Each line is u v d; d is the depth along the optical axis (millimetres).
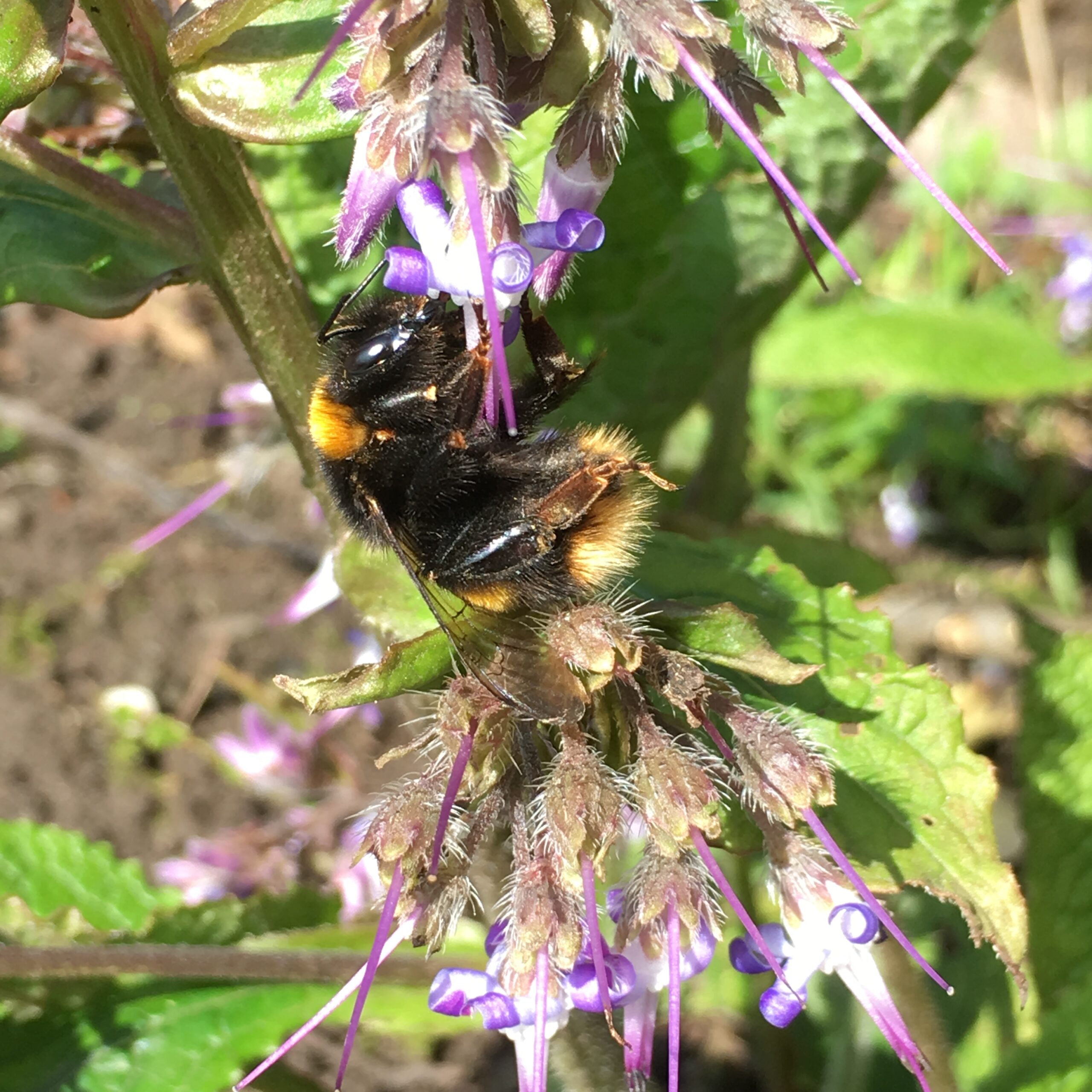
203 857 171
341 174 122
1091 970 146
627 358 141
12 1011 114
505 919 83
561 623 82
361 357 88
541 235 72
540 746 89
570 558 87
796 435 239
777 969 78
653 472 89
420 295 81
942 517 241
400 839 80
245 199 92
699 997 170
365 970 77
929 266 268
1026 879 150
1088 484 237
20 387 255
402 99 69
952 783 99
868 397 237
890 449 238
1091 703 149
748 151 128
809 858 86
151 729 211
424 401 88
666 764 80
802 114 128
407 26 68
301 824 172
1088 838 147
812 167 132
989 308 237
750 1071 179
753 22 70
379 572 103
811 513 235
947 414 238
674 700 83
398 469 88
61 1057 113
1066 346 245
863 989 85
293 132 81
